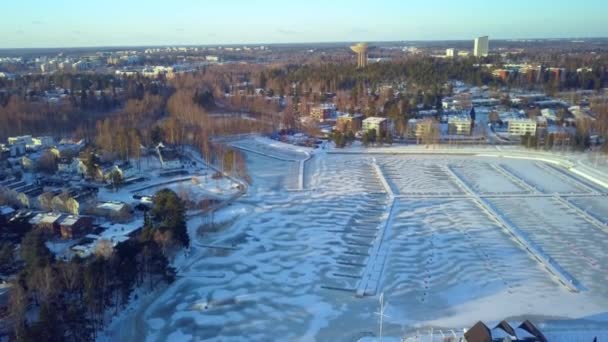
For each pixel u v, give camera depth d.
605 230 105.50
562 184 140.50
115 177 129.75
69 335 61.50
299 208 120.25
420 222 110.88
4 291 72.31
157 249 81.81
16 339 57.72
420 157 173.88
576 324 70.75
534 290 80.94
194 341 68.12
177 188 131.38
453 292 80.69
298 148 185.62
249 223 110.56
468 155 176.75
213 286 83.00
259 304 77.56
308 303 77.88
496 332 62.34
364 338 67.75
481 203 122.69
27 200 115.19
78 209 109.25
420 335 67.75
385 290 81.44
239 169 150.00
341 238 102.44
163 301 78.06
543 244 98.75
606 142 169.62
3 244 88.06
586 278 85.00
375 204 123.38
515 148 183.62
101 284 69.38
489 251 95.62
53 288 66.69
